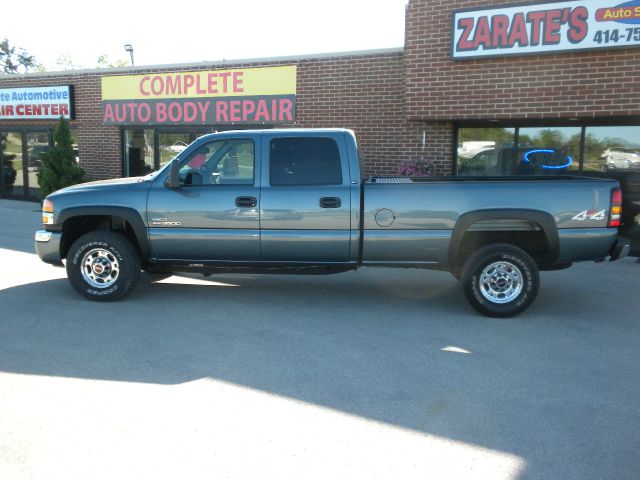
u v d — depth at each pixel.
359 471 3.24
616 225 6.18
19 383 4.39
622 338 5.66
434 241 6.28
